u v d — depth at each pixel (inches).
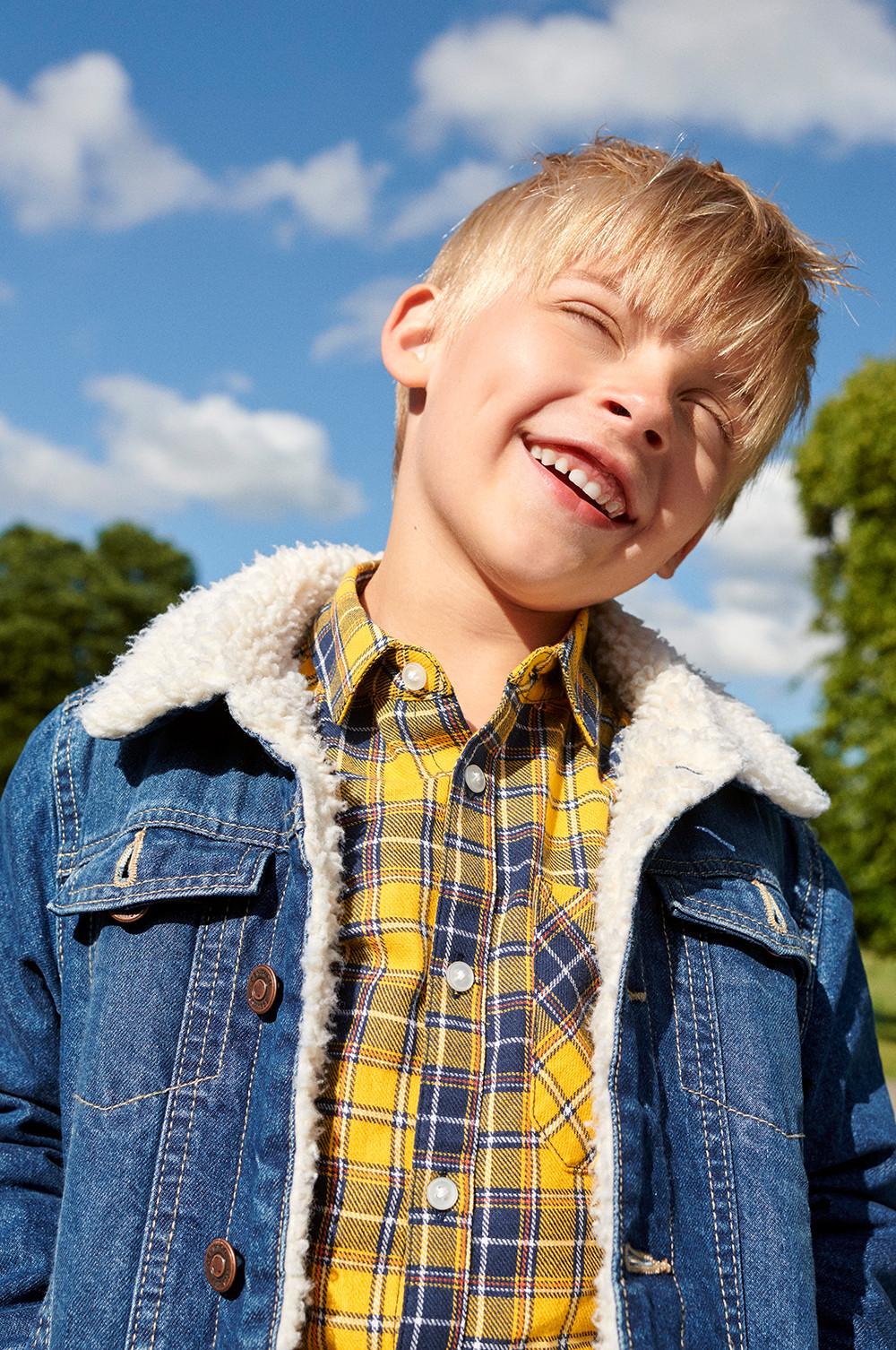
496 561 47.1
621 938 43.3
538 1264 39.1
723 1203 43.2
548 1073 41.6
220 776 46.8
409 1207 38.9
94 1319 38.6
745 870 50.9
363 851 44.0
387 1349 37.3
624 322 48.1
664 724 50.4
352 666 47.9
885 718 668.1
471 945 43.4
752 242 51.7
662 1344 39.0
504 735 48.0
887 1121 53.1
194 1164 40.2
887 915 645.3
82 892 45.4
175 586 1285.7
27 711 1099.9
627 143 60.1
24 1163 46.4
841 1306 48.2
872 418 706.8
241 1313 37.3
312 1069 38.8
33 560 1168.2
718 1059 45.8
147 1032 42.0
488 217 54.6
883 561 683.4
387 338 54.9
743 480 57.5
